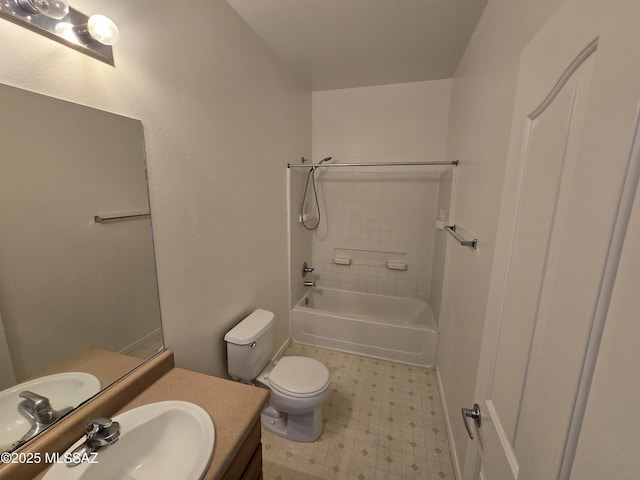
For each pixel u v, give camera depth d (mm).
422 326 2436
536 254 569
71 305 846
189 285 1333
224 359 1652
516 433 604
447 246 2139
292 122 2436
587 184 399
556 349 456
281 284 2453
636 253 304
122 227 989
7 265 700
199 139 1335
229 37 1521
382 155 2861
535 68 632
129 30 967
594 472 347
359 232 3074
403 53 2062
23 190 720
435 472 1492
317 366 1738
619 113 335
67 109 803
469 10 1516
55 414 798
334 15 1602
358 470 1498
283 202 2373
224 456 785
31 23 708
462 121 1960
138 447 861
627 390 301
